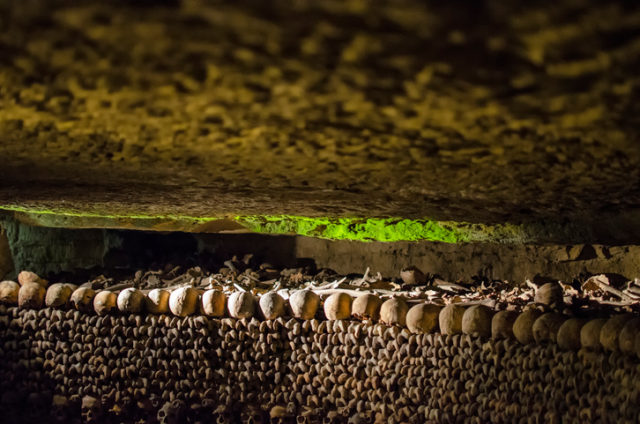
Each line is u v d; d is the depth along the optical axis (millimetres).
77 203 2809
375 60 841
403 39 762
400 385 2807
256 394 3221
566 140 1206
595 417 1910
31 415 3688
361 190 2008
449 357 2627
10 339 3785
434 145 1308
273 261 4297
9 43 848
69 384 3625
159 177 1938
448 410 2588
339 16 710
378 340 2863
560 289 2578
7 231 4277
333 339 3004
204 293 3348
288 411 3117
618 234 2242
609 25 684
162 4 710
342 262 4062
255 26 750
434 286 3537
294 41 792
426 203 2227
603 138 1171
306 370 3102
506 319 2412
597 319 2021
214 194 2311
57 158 1660
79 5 720
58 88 1034
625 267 3119
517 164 1460
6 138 1420
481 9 674
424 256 3762
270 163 1618
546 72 839
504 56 796
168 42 815
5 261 4270
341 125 1191
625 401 1746
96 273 4480
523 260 3439
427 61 831
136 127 1279
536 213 2287
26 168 1845
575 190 1771
